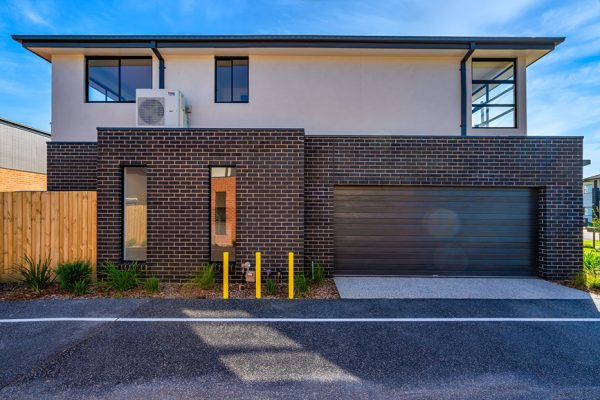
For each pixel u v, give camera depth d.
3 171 16.88
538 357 3.57
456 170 7.28
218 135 6.72
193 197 6.68
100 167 6.66
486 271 7.38
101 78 9.18
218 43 8.58
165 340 3.95
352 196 7.43
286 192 6.71
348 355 3.61
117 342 3.89
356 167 7.30
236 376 3.17
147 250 6.64
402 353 3.66
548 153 7.26
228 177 6.86
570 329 4.34
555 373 3.25
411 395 2.89
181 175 6.69
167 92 8.05
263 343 3.89
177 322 4.52
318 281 6.63
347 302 5.47
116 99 9.16
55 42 8.51
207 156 6.71
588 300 5.62
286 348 3.77
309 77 9.04
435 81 9.08
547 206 7.20
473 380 3.13
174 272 6.63
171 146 6.70
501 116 9.12
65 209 6.67
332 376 3.19
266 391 2.94
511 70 9.18
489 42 8.42
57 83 8.96
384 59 9.09
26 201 6.61
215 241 6.81
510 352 3.70
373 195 7.45
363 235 7.41
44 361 3.44
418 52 8.80
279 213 6.70
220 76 9.22
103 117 8.97
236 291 6.02
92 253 6.66
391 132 8.98
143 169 6.87
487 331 4.27
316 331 4.25
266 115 8.97
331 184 7.30
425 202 7.44
